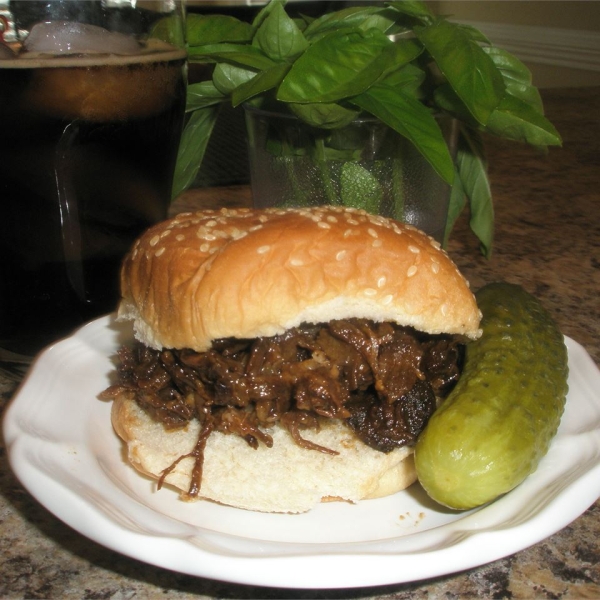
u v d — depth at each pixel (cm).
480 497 23
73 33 28
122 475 26
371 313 25
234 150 58
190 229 26
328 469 25
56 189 28
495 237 48
